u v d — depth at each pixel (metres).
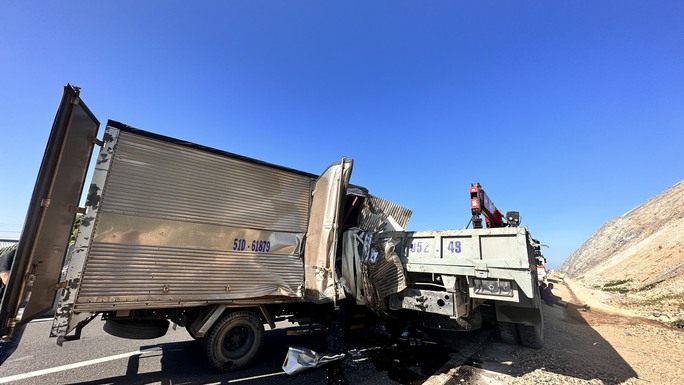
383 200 7.25
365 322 6.06
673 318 8.99
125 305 3.72
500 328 6.01
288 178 5.48
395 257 4.88
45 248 3.23
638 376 4.42
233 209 4.77
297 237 5.40
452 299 4.51
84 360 4.83
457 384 4.12
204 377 4.27
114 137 3.96
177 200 4.30
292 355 4.56
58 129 3.21
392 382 4.21
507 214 8.53
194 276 4.25
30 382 4.00
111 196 3.84
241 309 4.76
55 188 3.27
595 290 18.53
